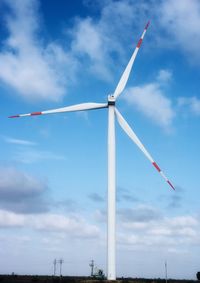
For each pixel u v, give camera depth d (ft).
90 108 196.34
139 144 195.72
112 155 189.26
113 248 181.88
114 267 181.57
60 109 197.16
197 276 333.42
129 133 195.83
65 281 236.22
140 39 207.51
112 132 191.42
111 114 193.77
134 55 204.74
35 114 196.85
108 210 184.85
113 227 183.21
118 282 179.63
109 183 186.60
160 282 252.62
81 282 220.43
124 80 199.52
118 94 197.16
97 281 201.57
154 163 193.77
